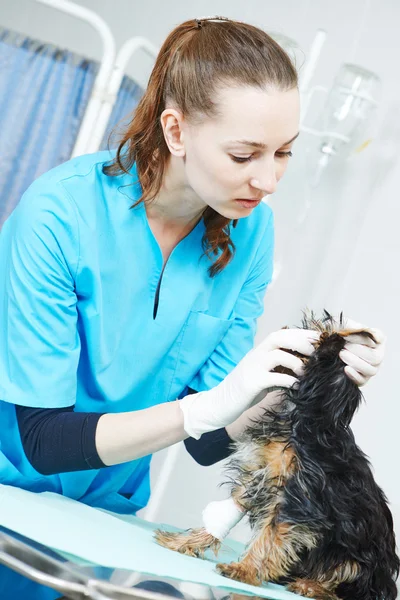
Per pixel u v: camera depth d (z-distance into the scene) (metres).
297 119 1.25
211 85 1.24
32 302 1.38
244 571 1.09
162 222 1.53
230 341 1.67
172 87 1.33
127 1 3.25
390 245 2.63
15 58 2.52
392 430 2.46
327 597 1.16
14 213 1.51
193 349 1.61
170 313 1.55
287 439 1.15
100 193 1.49
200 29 1.35
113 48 2.35
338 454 1.13
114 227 1.48
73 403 1.43
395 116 2.68
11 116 2.53
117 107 2.54
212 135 1.24
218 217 1.55
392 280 2.60
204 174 1.28
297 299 2.77
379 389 2.51
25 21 3.37
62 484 1.52
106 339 1.50
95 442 1.28
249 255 1.67
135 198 1.50
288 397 1.20
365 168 2.71
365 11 2.80
